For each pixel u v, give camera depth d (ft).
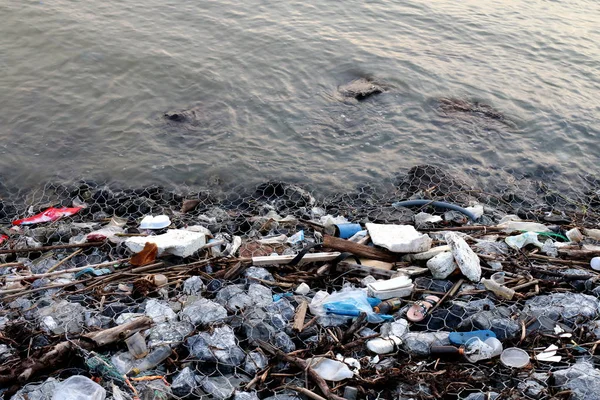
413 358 11.03
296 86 18.81
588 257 13.06
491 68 20.27
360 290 12.07
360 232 13.34
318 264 12.75
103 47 19.61
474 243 13.43
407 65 19.97
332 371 10.69
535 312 11.69
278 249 13.14
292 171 16.05
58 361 10.46
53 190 15.29
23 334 10.96
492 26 22.88
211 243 13.14
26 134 16.70
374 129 17.43
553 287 12.33
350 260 12.78
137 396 10.10
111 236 13.43
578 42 22.08
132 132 16.96
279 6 22.81
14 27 20.12
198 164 16.10
